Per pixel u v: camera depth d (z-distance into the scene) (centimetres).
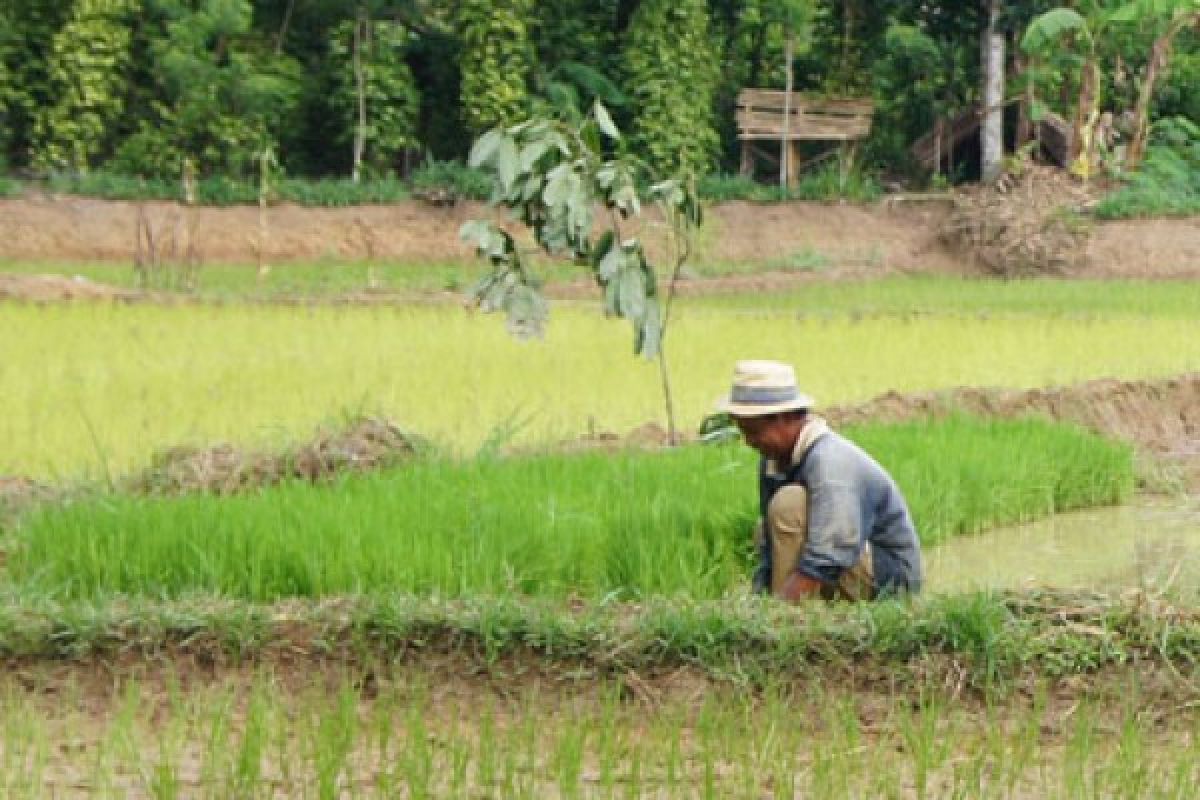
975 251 5706
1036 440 1927
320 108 6275
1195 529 1762
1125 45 6253
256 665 1045
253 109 5816
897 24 6538
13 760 911
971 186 6141
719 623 1033
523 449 1856
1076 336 3256
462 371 2489
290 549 1250
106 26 5656
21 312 3189
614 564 1323
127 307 3384
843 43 6431
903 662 1026
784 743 941
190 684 1030
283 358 2616
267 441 1880
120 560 1257
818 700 998
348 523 1301
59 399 2170
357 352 2706
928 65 6384
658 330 1845
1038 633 1036
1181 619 1044
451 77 6384
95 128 5694
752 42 6812
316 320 3200
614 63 6322
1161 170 6084
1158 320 3631
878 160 6638
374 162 6244
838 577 1139
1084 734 938
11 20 5766
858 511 1137
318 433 1788
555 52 6266
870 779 891
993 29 6019
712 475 1535
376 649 1047
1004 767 916
